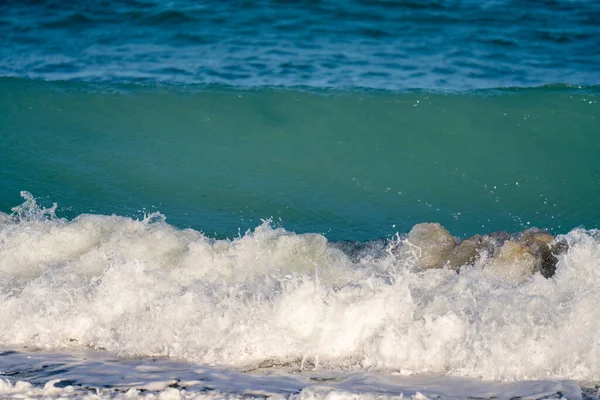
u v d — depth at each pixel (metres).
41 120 37.50
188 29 51.03
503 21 51.97
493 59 47.09
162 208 31.72
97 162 34.75
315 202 32.16
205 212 31.47
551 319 19.42
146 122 37.31
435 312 20.20
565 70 45.81
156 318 20.58
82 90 39.41
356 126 36.47
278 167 34.41
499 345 18.81
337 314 20.06
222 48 48.50
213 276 23.00
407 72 44.75
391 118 36.75
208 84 39.66
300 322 20.03
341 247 26.28
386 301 20.12
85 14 52.78
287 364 19.27
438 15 52.66
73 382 18.12
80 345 20.48
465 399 17.33
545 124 35.88
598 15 52.72
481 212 31.58
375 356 19.34
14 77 40.84
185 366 19.14
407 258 24.38
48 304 21.28
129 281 21.67
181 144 35.94
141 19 51.97
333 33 50.41
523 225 30.83
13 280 22.97
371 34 50.31
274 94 38.47
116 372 18.73
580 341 18.86
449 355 19.03
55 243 24.50
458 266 23.95
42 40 49.94
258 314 20.31
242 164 34.59
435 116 36.72
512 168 33.81
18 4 53.88
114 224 25.53
